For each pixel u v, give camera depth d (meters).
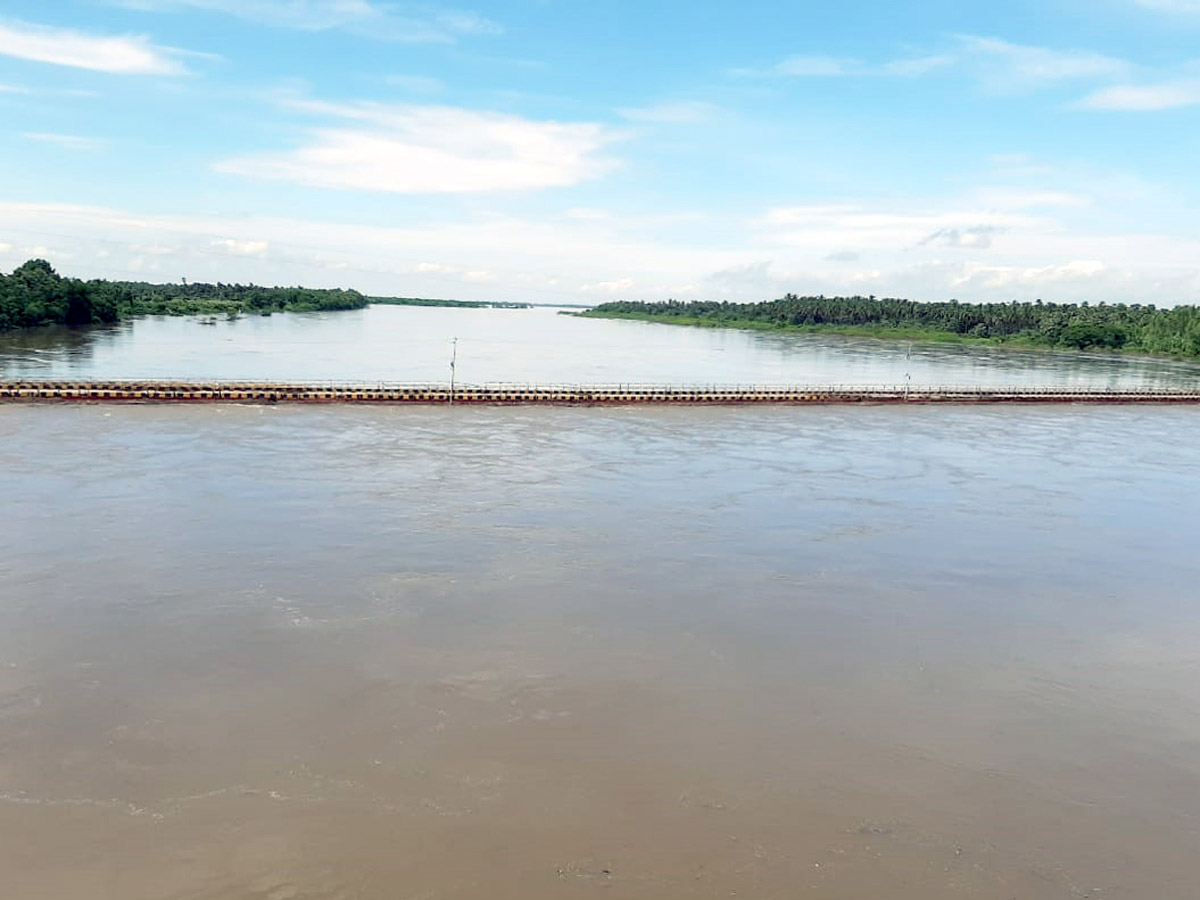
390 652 25.30
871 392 87.94
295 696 22.59
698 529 39.06
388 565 32.47
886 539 38.91
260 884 15.90
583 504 42.31
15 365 90.19
